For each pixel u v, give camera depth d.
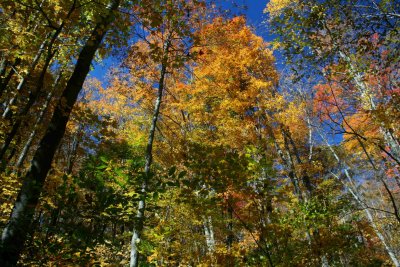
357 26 6.39
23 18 6.31
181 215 8.22
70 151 8.79
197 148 4.64
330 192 10.20
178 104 10.23
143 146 9.63
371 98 7.93
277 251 5.32
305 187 10.19
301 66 7.11
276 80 10.88
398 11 6.15
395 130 6.79
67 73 8.64
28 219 3.57
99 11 4.99
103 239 3.71
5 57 6.84
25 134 9.04
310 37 6.80
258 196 4.84
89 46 4.88
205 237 8.73
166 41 7.98
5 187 5.88
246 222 5.17
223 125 10.20
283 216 6.27
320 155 12.50
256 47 10.22
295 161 12.97
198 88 10.33
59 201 3.59
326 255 6.18
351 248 6.29
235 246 5.93
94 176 3.83
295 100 10.85
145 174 3.95
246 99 9.82
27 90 9.09
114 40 5.58
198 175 4.50
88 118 5.47
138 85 9.40
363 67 6.75
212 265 5.77
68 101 4.45
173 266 9.70
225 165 4.41
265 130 9.80
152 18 5.40
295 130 11.95
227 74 10.24
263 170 5.05
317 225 6.40
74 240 3.69
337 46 6.59
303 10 7.28
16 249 3.43
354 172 13.26
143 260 8.47
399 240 12.44
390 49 6.32
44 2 5.27
